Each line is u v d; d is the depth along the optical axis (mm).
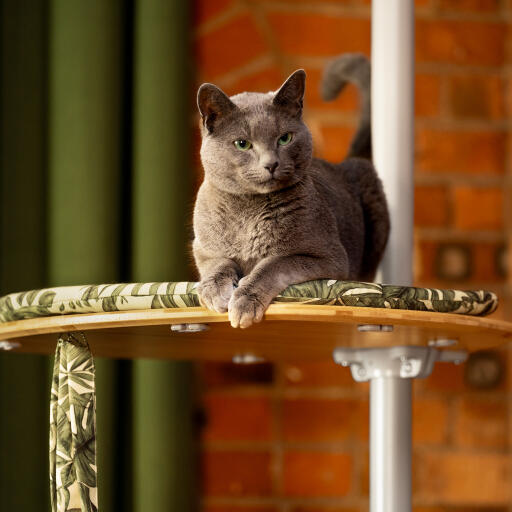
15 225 3309
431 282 3439
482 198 3463
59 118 3324
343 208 3078
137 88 3344
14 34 3332
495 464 3402
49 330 2857
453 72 3484
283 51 3463
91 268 3301
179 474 3295
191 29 3426
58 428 2869
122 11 3352
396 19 3076
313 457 3395
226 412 3400
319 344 2996
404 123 3076
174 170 3332
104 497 3268
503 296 3441
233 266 2979
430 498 3393
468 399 3410
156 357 3152
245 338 2941
